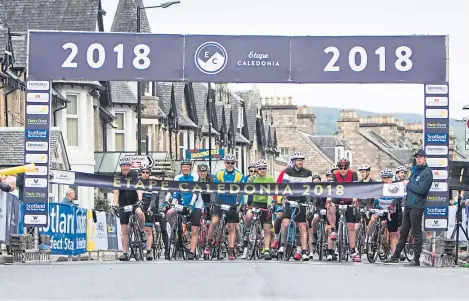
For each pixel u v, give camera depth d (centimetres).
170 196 4178
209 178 4150
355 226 3966
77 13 8762
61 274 3003
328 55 4125
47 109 4119
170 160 10569
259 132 17100
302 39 4128
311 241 4188
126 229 3988
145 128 10856
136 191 4069
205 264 3519
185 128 12456
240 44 4131
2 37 7325
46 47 4112
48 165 4112
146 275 2955
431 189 4059
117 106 10188
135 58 4122
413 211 3709
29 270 3195
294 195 4072
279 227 4178
